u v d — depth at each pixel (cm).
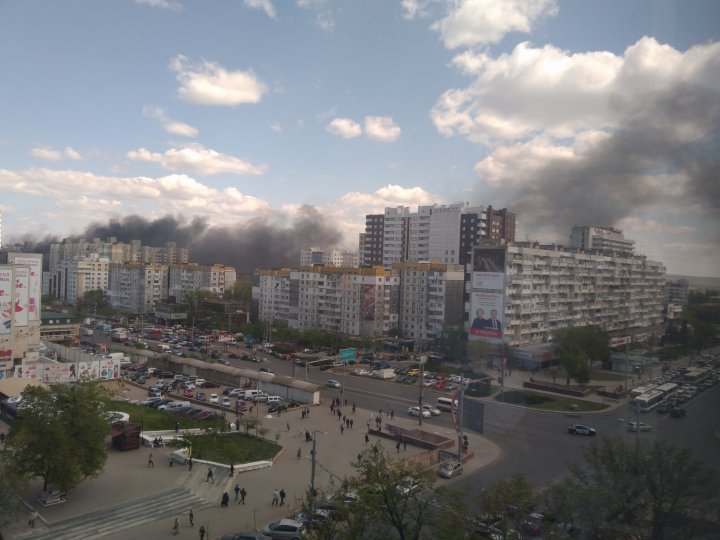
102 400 5347
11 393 7881
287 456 6288
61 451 4719
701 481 3017
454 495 3597
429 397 9425
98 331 17662
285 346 14250
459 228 18825
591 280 10931
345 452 6419
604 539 3170
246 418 7325
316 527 3703
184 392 9550
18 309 9956
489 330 11881
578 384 8975
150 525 4522
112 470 5666
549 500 3459
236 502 5003
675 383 5084
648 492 3138
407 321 15675
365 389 10025
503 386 9356
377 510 3497
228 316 18012
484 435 6831
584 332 9344
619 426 6900
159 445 6538
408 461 5356
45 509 4703
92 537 4291
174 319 19600
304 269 17062
